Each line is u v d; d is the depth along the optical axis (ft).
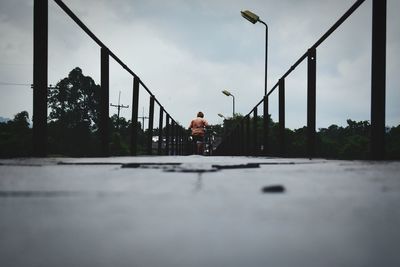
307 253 2.14
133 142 27.61
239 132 62.13
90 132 264.72
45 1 14.07
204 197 4.07
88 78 271.69
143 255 2.11
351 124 420.77
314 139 19.62
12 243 2.36
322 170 8.25
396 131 184.14
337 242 2.35
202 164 10.19
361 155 297.53
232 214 3.15
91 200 3.88
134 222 2.89
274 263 1.99
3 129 215.72
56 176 6.64
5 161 11.78
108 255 2.13
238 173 7.43
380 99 12.70
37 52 14.06
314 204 3.60
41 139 14.30
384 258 2.06
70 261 2.03
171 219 2.98
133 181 5.79
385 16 12.60
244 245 2.29
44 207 3.50
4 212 3.26
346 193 4.33
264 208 3.42
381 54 12.67
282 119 26.91
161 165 9.89
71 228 2.70
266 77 57.41
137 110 27.78
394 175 6.85
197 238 2.44
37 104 14.20
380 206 3.51
